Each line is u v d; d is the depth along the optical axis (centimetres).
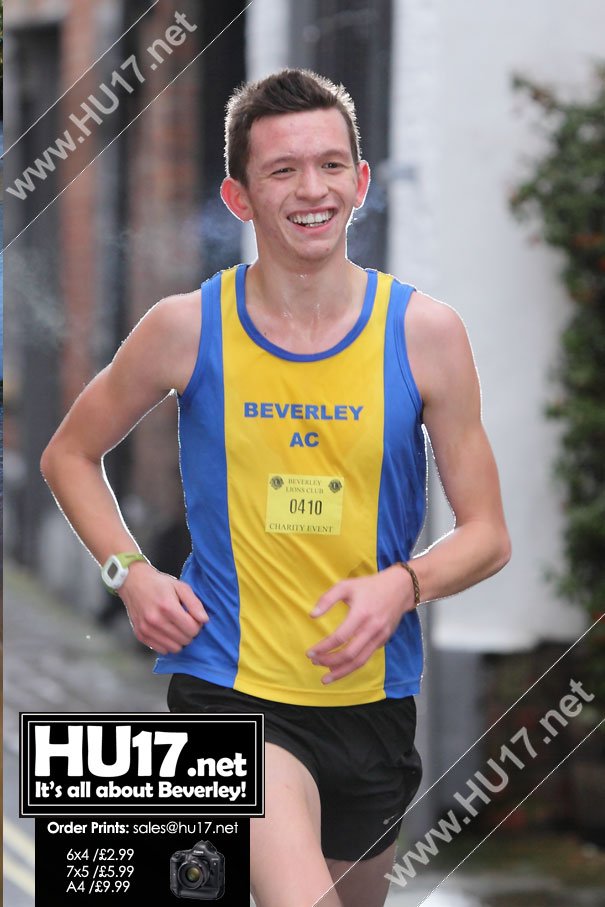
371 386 719
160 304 733
